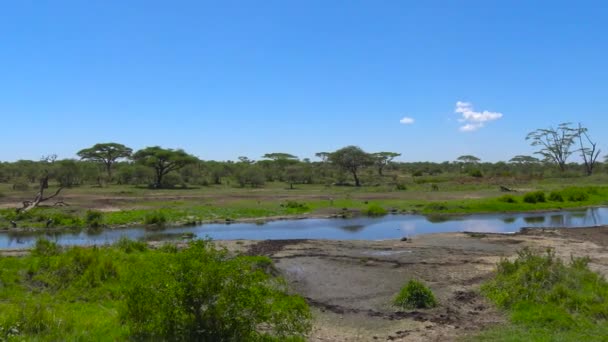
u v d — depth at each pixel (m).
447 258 19.38
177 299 8.34
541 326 10.50
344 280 15.52
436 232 30.61
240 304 8.35
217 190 65.38
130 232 30.30
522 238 25.80
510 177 82.62
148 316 8.62
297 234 29.89
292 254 20.36
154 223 34.09
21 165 83.38
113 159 87.81
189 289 8.26
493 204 43.25
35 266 14.20
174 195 55.66
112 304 11.98
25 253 20.08
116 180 79.19
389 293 13.85
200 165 93.06
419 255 20.23
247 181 76.81
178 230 31.31
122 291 9.78
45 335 9.05
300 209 41.25
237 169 87.75
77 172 69.44
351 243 23.97
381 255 20.25
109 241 26.06
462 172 105.50
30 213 35.81
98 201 47.00
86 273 13.57
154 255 17.06
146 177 73.50
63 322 9.63
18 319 9.38
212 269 8.28
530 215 39.50
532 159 126.50
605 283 13.16
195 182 78.19
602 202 46.59
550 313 10.88
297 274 16.38
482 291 13.53
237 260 8.76
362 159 79.88
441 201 47.59
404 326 10.98
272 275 15.66
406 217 38.47
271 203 45.91
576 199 47.59
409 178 91.38
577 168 114.00
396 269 17.19
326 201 48.03
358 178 88.12
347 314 11.95
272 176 89.19
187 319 8.49
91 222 32.62
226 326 8.41
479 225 33.94
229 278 8.48
